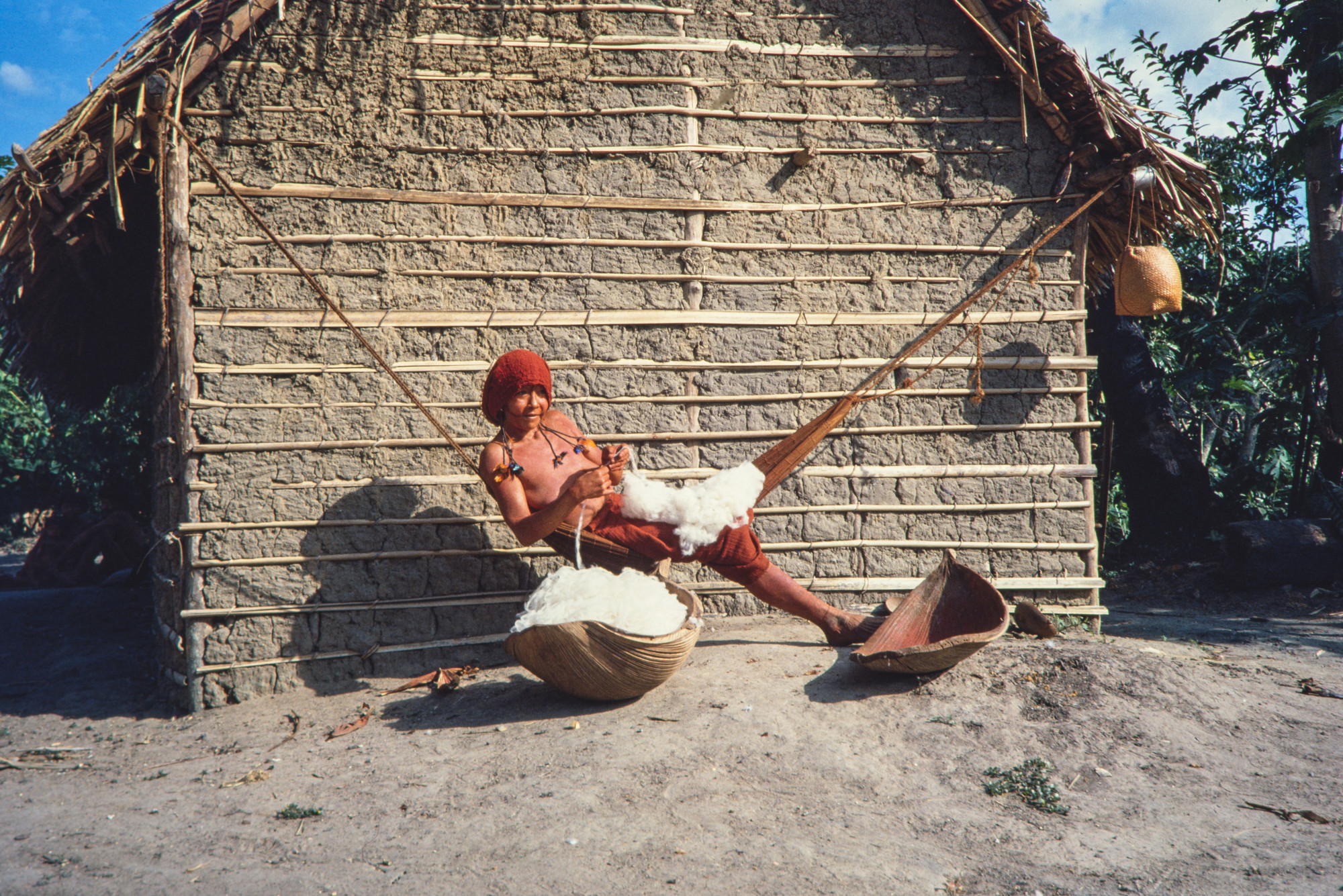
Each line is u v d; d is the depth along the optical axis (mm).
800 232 4809
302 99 4355
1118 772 3100
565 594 3580
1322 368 8141
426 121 4473
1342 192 7910
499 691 4016
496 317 4512
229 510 4223
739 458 4754
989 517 4859
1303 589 7070
